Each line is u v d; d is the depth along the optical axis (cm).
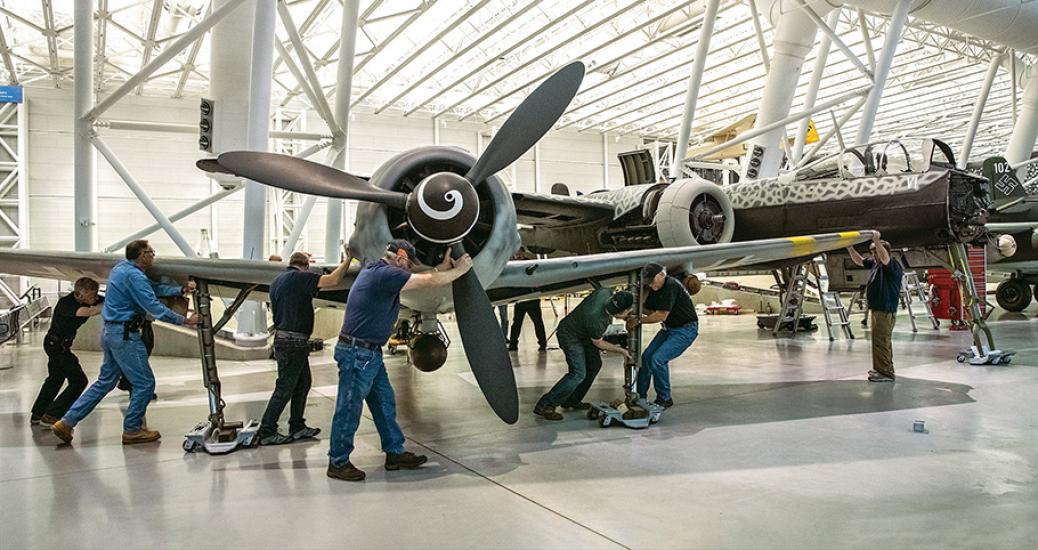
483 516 324
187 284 483
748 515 318
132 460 441
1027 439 452
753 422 522
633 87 2400
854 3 1283
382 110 2564
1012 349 906
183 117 2425
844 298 1970
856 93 1275
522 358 982
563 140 3045
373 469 413
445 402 641
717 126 3069
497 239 486
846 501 335
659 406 543
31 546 295
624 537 294
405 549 285
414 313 593
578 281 587
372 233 470
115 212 2331
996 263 1388
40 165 2266
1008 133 3388
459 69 2244
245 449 468
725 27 1898
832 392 639
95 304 561
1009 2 1288
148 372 490
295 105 2547
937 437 461
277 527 313
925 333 1153
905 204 865
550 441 477
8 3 1795
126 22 1906
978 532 290
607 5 1802
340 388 392
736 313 1880
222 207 2473
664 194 924
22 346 1366
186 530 311
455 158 493
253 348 1006
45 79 2239
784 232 1008
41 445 486
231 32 892
